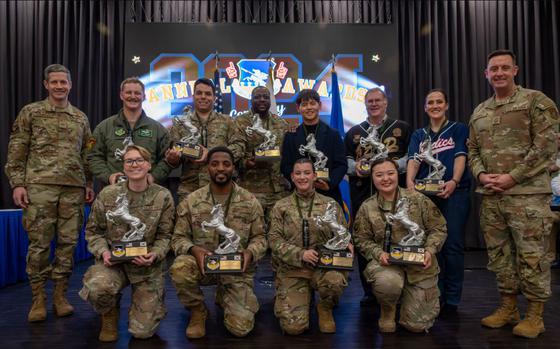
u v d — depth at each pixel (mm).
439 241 2637
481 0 6574
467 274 4543
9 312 3104
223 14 6465
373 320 2844
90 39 6312
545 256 2473
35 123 2893
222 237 2613
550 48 6652
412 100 6523
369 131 3277
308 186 2715
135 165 2506
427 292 2580
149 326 2457
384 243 2672
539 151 2428
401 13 6566
